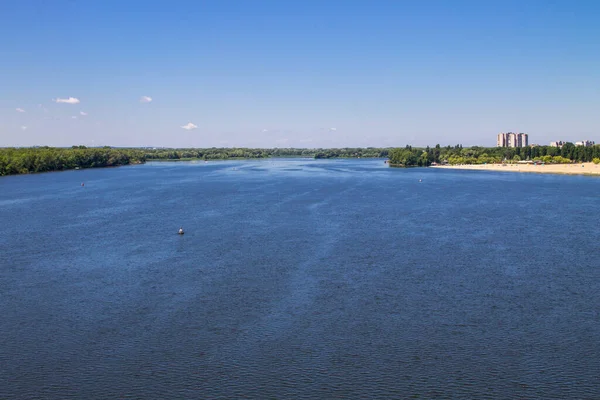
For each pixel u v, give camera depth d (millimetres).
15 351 32656
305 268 50562
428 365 30578
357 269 50094
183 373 29875
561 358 31328
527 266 51094
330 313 38562
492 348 32688
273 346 33094
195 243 62062
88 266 51844
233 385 28625
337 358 31469
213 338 34281
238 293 43156
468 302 40812
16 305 40562
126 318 37781
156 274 48812
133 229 71500
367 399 27297
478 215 83438
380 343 33438
